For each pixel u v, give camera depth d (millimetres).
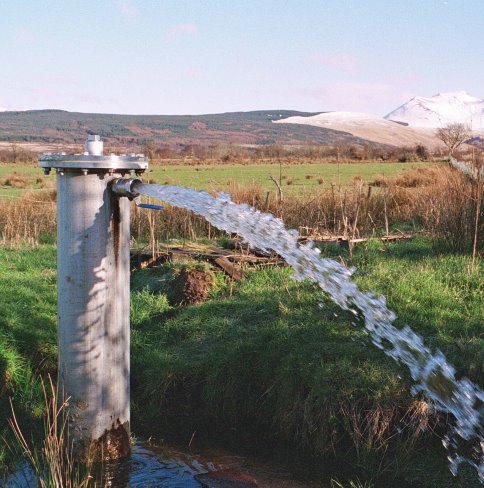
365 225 7527
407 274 4555
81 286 2924
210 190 7934
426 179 11820
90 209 2895
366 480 3129
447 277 4465
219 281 4953
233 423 3613
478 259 4883
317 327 3863
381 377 3355
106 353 2988
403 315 3867
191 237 7160
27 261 6230
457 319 3840
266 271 5105
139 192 2922
